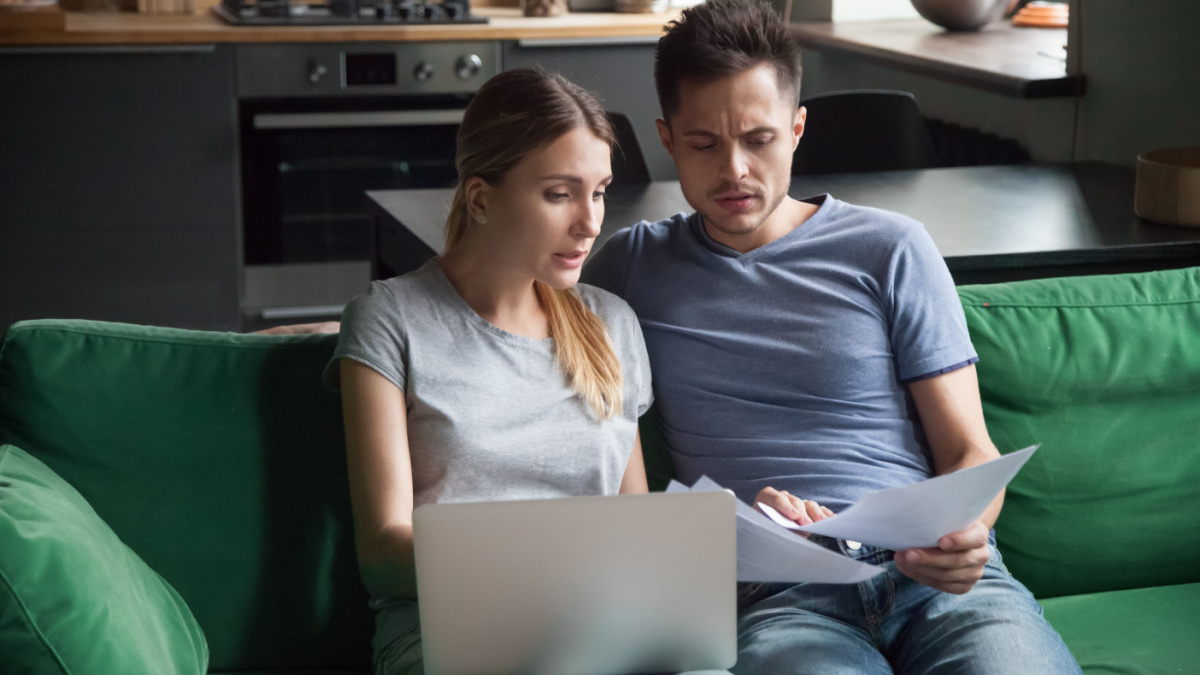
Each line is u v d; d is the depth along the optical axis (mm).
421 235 2104
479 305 1459
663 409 1591
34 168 3799
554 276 1409
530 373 1444
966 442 1489
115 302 3986
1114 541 1662
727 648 1180
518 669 1162
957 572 1280
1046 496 1656
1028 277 1984
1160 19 2605
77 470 1438
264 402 1495
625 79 4141
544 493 1428
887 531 1229
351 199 4098
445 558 1119
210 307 4074
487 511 1111
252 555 1479
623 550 1133
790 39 1496
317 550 1496
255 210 4012
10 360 1444
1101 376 1679
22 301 3912
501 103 1381
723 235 1582
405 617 1381
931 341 1514
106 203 3883
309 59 3889
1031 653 1292
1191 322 1730
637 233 1653
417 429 1406
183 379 1482
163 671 1226
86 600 1150
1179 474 1684
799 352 1510
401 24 3936
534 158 1361
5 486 1252
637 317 1600
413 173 4113
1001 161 3207
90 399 1449
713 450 1536
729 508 1136
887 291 1524
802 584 1446
